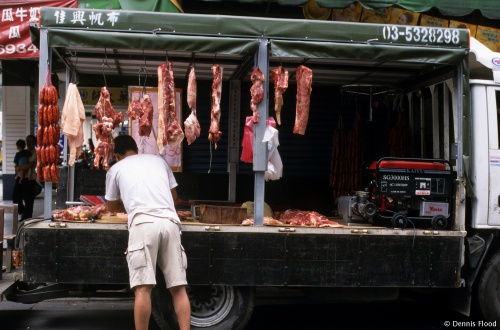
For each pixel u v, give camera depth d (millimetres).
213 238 5012
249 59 6219
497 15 7812
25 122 14008
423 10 7570
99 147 5629
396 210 5566
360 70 6531
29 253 4840
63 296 5215
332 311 6711
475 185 5516
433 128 6500
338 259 5156
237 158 7719
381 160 5461
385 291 5531
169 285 4613
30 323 5852
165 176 4922
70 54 6004
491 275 5566
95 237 4902
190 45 5031
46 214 5070
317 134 7957
